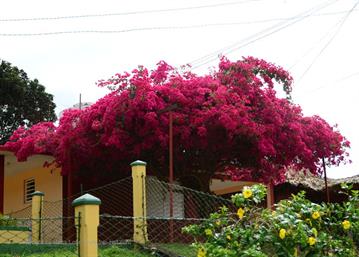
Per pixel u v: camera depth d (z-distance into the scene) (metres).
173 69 13.11
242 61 13.32
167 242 9.25
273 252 5.18
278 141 12.82
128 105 11.89
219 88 12.29
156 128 11.83
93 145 12.43
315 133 13.62
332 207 5.91
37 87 25.84
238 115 11.84
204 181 12.99
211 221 5.60
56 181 15.12
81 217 4.47
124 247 8.51
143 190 8.93
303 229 5.19
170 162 10.92
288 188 17.56
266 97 12.78
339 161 14.25
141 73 12.33
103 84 12.40
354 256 5.72
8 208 17.00
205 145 12.12
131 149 12.29
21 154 12.97
